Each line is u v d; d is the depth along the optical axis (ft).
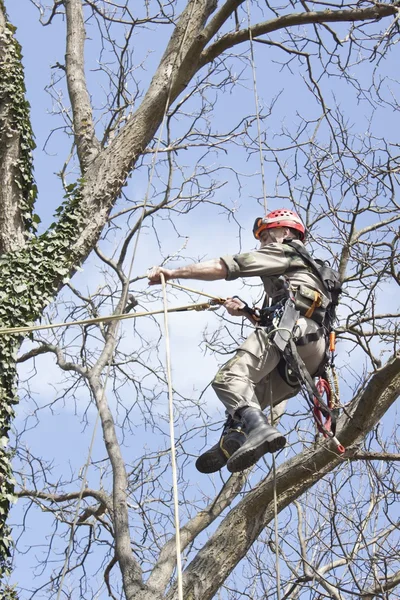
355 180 38.75
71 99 41.60
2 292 33.65
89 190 36.78
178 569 18.53
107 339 41.45
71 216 35.96
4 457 31.30
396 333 30.42
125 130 38.24
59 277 34.88
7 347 32.55
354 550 38.52
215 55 40.32
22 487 44.14
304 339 25.17
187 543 35.76
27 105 37.27
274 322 24.95
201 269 24.85
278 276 25.66
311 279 25.64
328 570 40.37
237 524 33.37
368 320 36.06
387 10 39.47
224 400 24.71
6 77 37.06
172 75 38.63
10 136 36.47
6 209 35.86
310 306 25.27
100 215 36.65
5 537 30.83
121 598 42.73
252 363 24.95
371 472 41.11
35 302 33.94
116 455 37.86
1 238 35.50
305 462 32.71
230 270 24.95
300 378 24.45
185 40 38.99
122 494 36.70
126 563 34.60
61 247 35.35
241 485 36.94
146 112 38.27
